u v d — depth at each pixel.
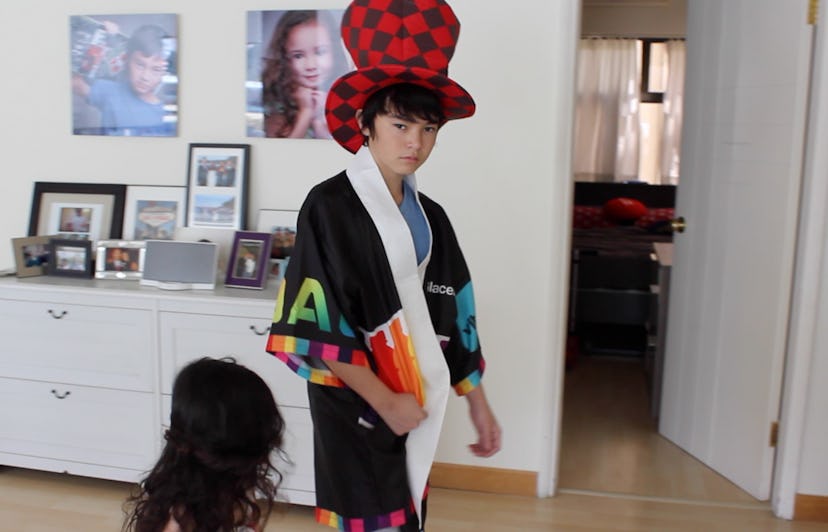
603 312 4.46
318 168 2.68
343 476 1.34
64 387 2.55
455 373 1.49
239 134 2.73
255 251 2.52
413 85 1.26
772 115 2.51
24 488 2.65
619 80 5.78
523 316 2.61
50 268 2.69
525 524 2.45
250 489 1.14
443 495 2.66
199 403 1.09
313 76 2.62
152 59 2.74
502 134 2.54
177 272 2.49
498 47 2.50
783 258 2.47
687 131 3.08
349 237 1.29
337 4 2.59
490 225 2.59
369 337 1.31
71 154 2.88
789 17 2.43
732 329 2.74
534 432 2.65
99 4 2.77
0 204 2.97
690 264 3.01
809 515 2.50
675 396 3.12
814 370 2.44
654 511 2.55
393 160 1.28
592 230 5.10
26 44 2.85
